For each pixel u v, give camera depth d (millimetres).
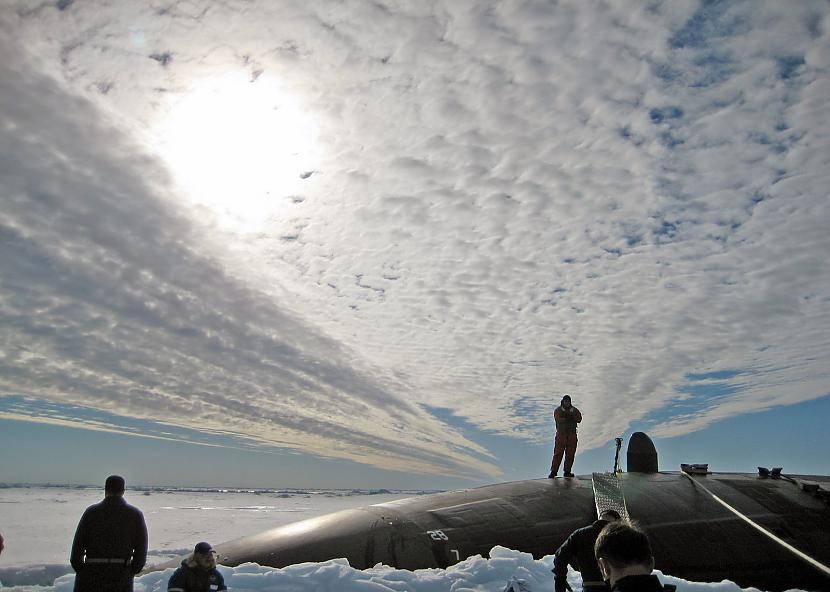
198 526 35500
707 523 11547
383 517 11789
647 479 14016
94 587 6488
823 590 10414
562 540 11188
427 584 8672
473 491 13602
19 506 51500
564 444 14625
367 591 8297
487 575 8922
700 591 8883
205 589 6738
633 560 2977
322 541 10898
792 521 11742
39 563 16266
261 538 11578
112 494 6770
